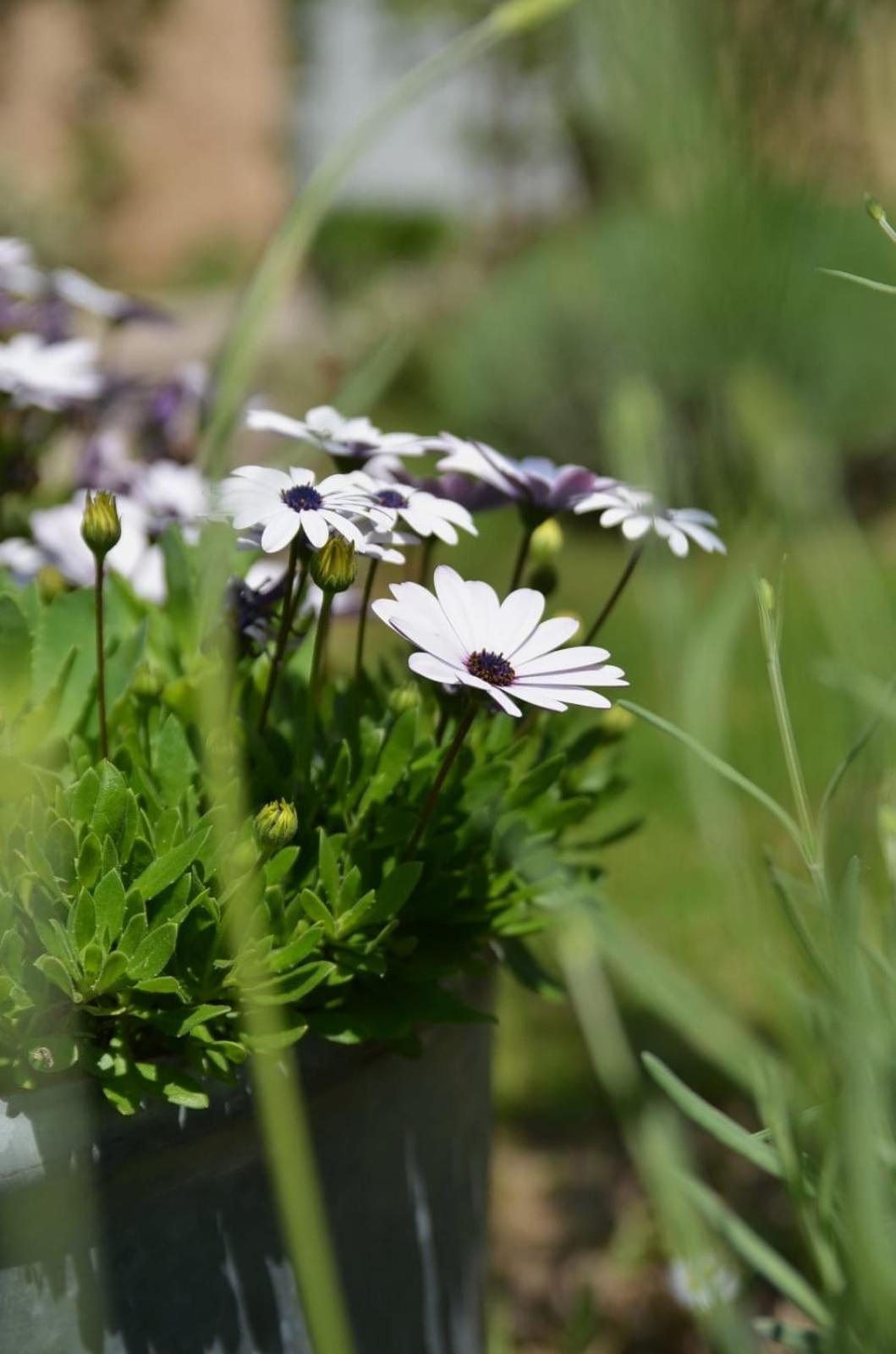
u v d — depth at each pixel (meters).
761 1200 1.35
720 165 0.78
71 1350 0.87
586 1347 1.21
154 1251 0.88
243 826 0.87
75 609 0.96
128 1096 0.86
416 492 0.92
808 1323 1.13
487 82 5.42
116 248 7.70
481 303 4.98
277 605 0.98
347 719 0.94
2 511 1.16
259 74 8.12
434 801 0.90
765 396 0.78
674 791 2.17
